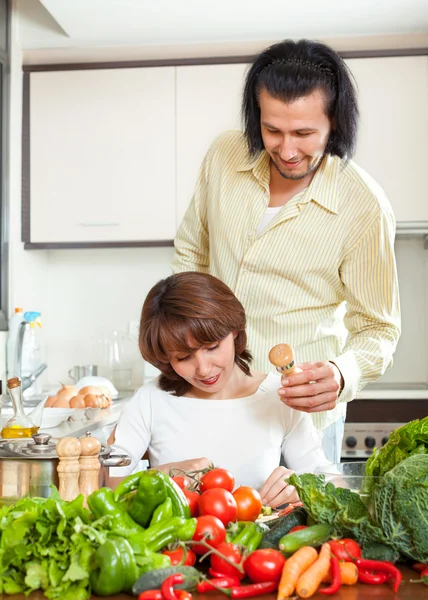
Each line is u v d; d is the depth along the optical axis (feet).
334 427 7.23
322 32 11.28
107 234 11.94
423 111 11.44
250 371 6.15
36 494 4.20
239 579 3.37
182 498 3.63
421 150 11.44
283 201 6.69
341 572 3.30
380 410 11.01
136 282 13.07
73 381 12.98
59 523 3.26
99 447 4.22
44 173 12.02
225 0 10.18
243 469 5.87
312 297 6.75
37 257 12.78
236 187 6.83
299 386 5.22
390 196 11.48
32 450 4.26
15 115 11.82
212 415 5.97
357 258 6.56
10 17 11.71
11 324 10.73
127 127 11.88
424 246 12.57
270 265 6.66
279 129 5.81
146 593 3.03
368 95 11.46
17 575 3.30
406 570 3.56
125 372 12.14
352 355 5.91
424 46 11.52
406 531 3.43
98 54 11.96
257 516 4.01
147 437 6.13
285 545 3.43
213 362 5.30
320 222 6.53
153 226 11.87
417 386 12.04
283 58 5.84
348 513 3.61
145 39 11.57
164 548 3.47
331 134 6.20
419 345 12.62
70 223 11.99
